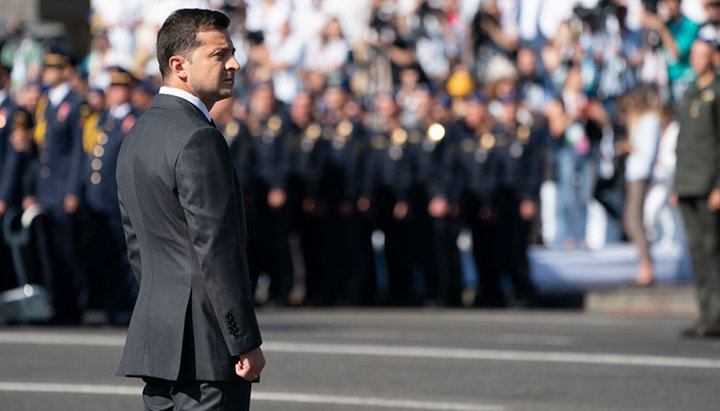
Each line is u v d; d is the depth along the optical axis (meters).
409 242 63.88
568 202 65.25
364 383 36.22
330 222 64.12
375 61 72.25
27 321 52.56
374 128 64.38
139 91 52.62
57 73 53.44
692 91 47.19
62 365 39.56
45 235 52.47
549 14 70.19
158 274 19.05
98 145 51.81
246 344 18.55
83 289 53.09
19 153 53.22
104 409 32.59
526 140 62.78
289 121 63.03
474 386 35.88
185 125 18.89
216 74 19.33
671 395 34.56
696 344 45.09
